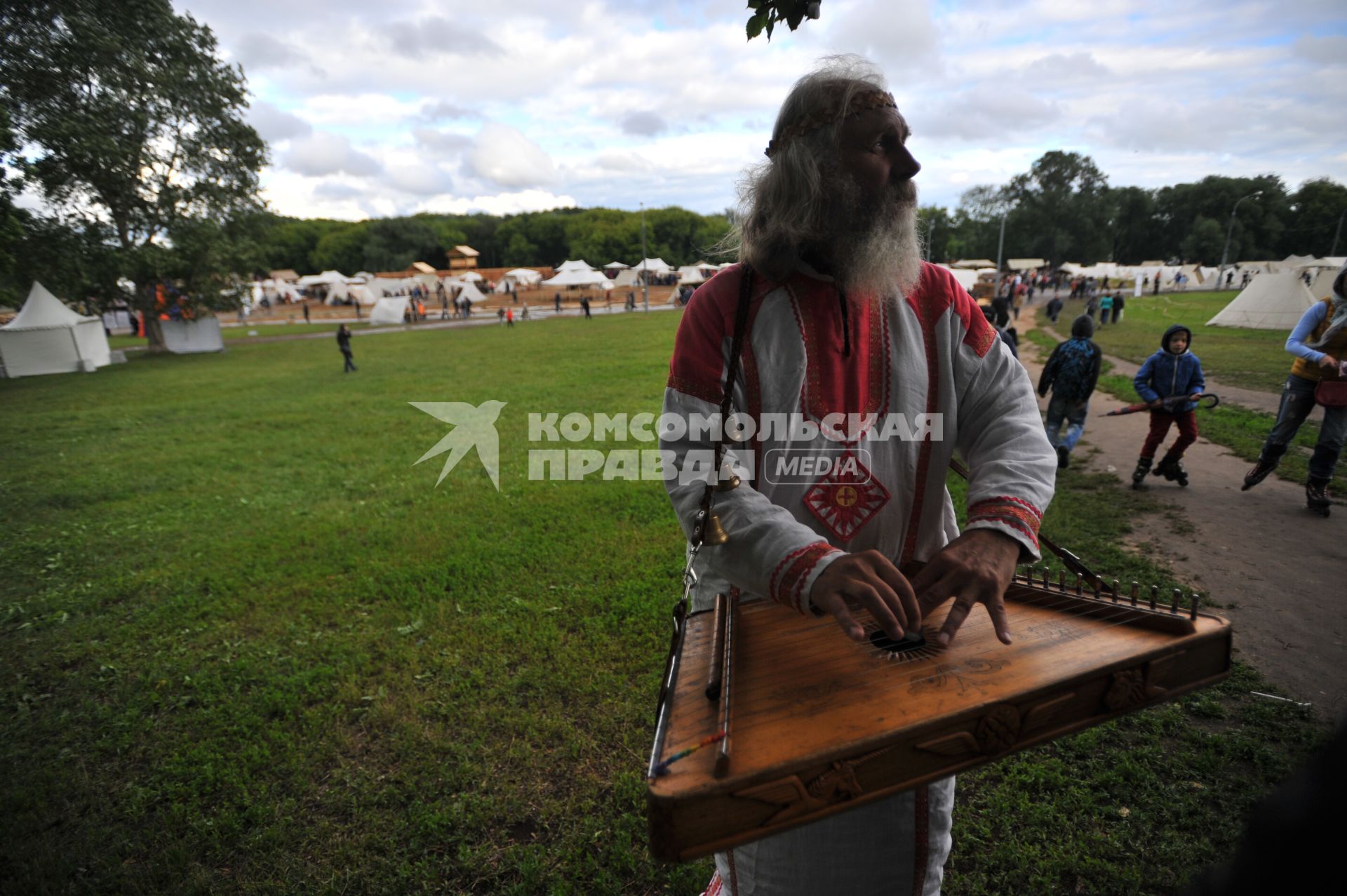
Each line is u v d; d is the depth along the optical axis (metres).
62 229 26.05
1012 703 1.00
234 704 3.73
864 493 1.38
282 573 5.53
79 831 2.90
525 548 5.73
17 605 5.16
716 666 1.13
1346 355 5.21
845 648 1.20
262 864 2.67
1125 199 91.56
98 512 7.52
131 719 3.65
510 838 2.72
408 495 7.54
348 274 109.88
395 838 2.74
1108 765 2.86
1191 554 4.80
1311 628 3.76
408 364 21.69
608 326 35.38
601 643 4.09
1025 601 1.36
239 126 29.02
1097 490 6.41
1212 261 82.12
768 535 1.17
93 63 24.44
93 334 26.00
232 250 29.27
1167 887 2.31
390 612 4.71
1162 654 1.10
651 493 7.09
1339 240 78.94
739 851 1.53
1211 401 10.02
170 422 13.26
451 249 109.81
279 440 11.02
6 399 17.95
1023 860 2.43
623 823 2.71
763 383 1.33
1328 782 0.55
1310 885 0.55
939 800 1.47
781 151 1.30
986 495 1.23
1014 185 97.12
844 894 1.47
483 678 3.79
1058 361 7.06
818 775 0.89
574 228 106.38
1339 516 5.39
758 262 1.33
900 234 1.29
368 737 3.40
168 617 4.86
